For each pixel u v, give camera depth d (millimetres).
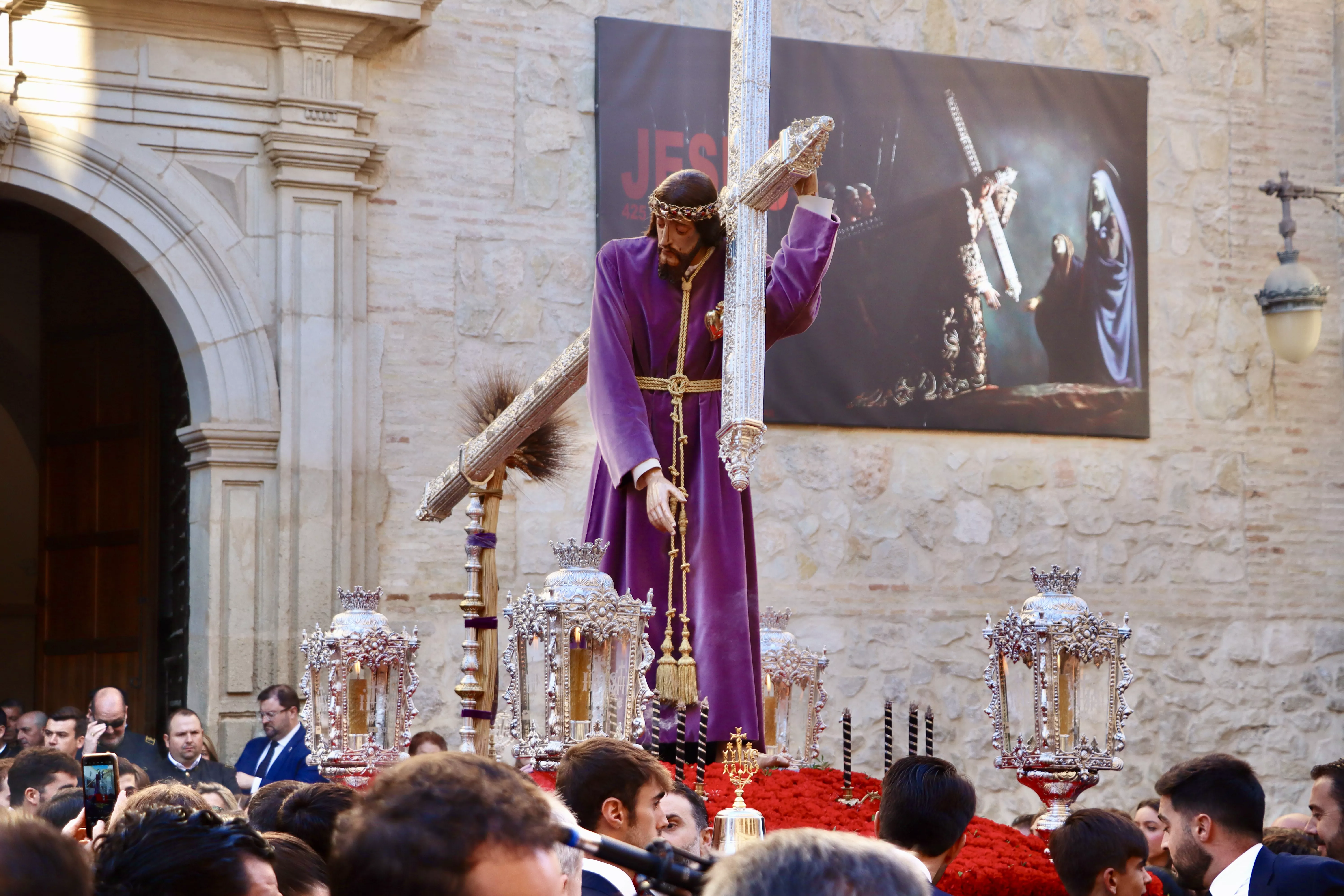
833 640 10555
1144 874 3854
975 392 10977
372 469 9734
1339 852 4840
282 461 9492
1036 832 3893
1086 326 11281
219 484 9422
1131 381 11375
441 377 9906
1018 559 11023
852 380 10680
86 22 9242
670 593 3801
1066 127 11352
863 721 10531
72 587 11484
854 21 10977
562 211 10242
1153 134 11688
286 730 7918
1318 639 11680
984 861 3529
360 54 9781
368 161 9781
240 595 9414
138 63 9344
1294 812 11391
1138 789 11125
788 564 10516
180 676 10117
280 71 9594
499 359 10039
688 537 3830
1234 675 11445
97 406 11586
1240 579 11562
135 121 9336
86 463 11570
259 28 9562
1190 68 11836
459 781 1540
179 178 9438
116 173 9273
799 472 10625
